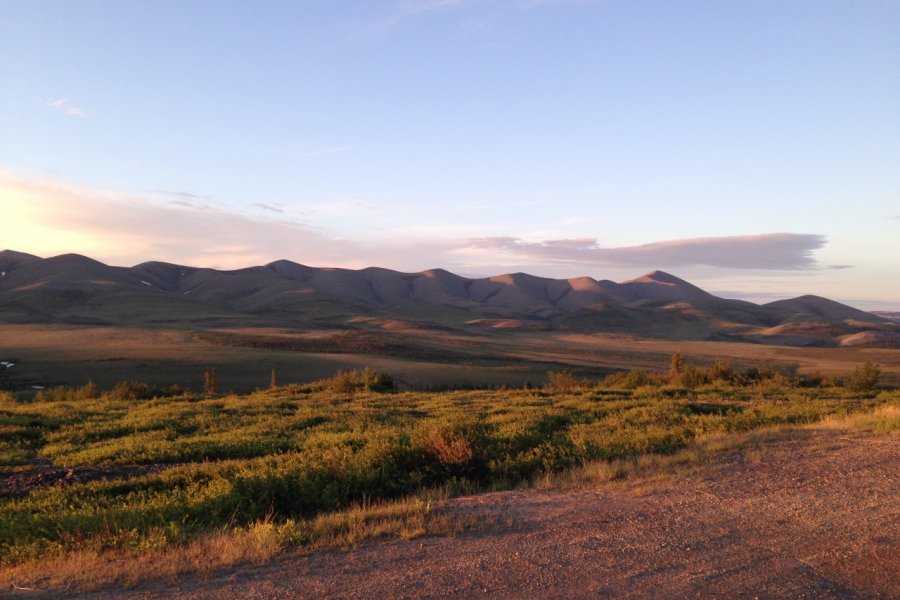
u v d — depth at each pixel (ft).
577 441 42.91
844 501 24.66
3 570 19.86
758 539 20.24
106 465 46.32
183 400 115.55
